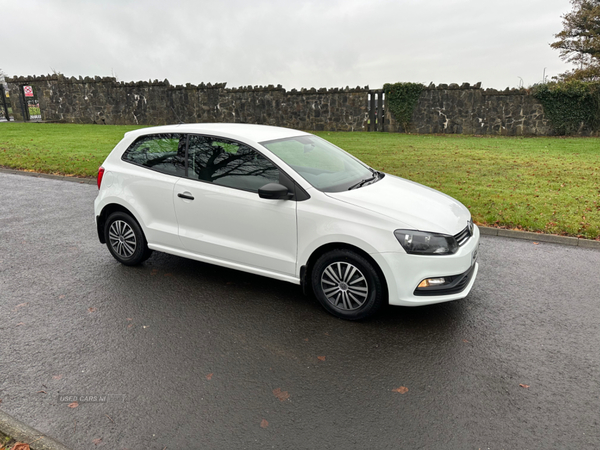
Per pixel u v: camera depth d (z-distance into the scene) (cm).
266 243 432
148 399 302
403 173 1177
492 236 692
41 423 278
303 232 408
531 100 2242
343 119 2556
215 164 457
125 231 527
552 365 346
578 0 3459
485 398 306
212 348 366
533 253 607
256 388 315
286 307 438
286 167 422
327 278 416
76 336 382
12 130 2392
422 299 381
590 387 318
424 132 2430
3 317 415
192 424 278
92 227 709
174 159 482
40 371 332
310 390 313
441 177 1121
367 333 391
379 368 340
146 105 2828
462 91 2314
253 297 460
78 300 450
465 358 354
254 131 479
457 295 389
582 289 488
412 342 378
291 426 277
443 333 393
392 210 394
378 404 299
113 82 2836
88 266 542
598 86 2169
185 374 330
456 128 2372
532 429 276
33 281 497
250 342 375
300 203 409
